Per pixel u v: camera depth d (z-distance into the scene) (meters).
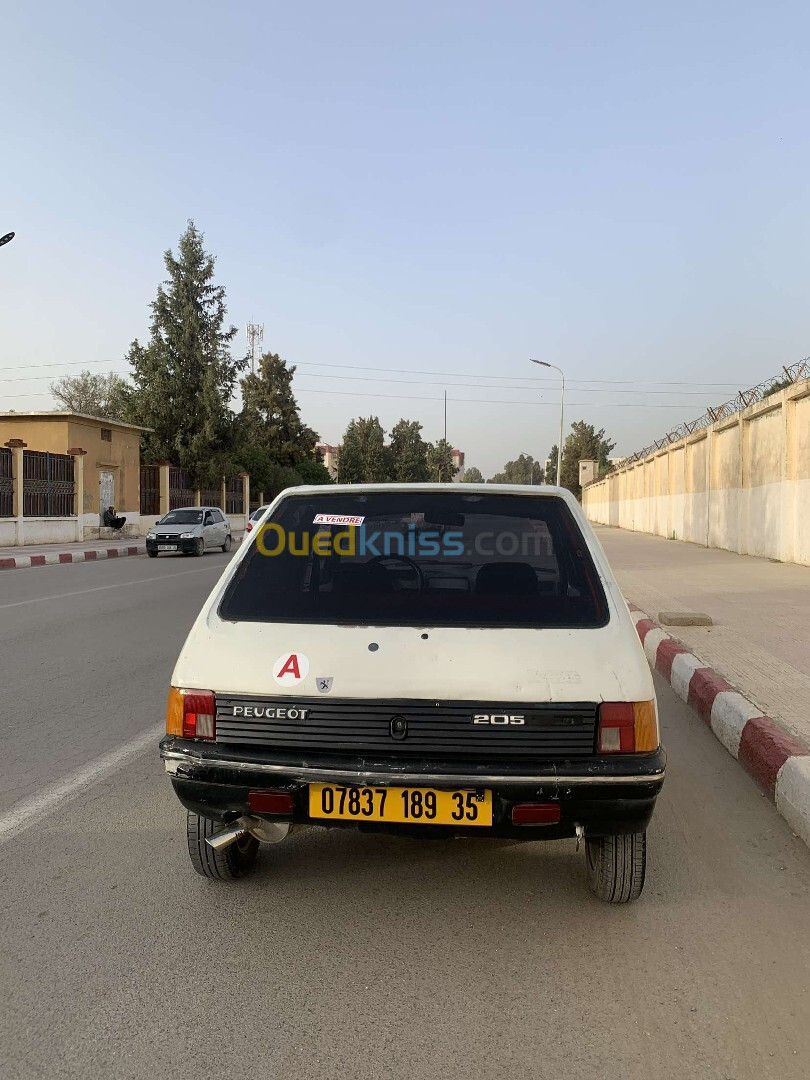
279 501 3.43
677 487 27.38
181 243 38.25
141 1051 2.21
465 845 3.65
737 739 4.93
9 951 2.71
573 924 2.94
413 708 2.64
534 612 2.89
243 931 2.86
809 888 3.26
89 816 3.87
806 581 12.82
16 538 23.23
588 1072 2.15
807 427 15.16
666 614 8.55
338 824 2.66
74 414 26.08
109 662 7.41
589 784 2.55
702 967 2.66
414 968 2.63
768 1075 2.15
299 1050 2.22
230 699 2.75
